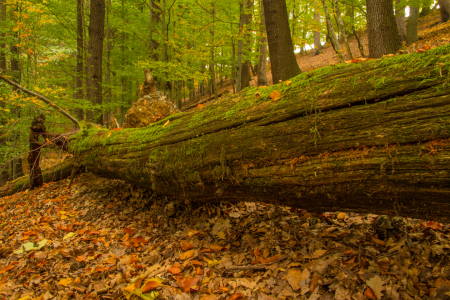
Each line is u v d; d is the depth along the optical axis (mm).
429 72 1254
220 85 19672
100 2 8102
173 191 2723
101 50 8305
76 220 3455
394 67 1379
